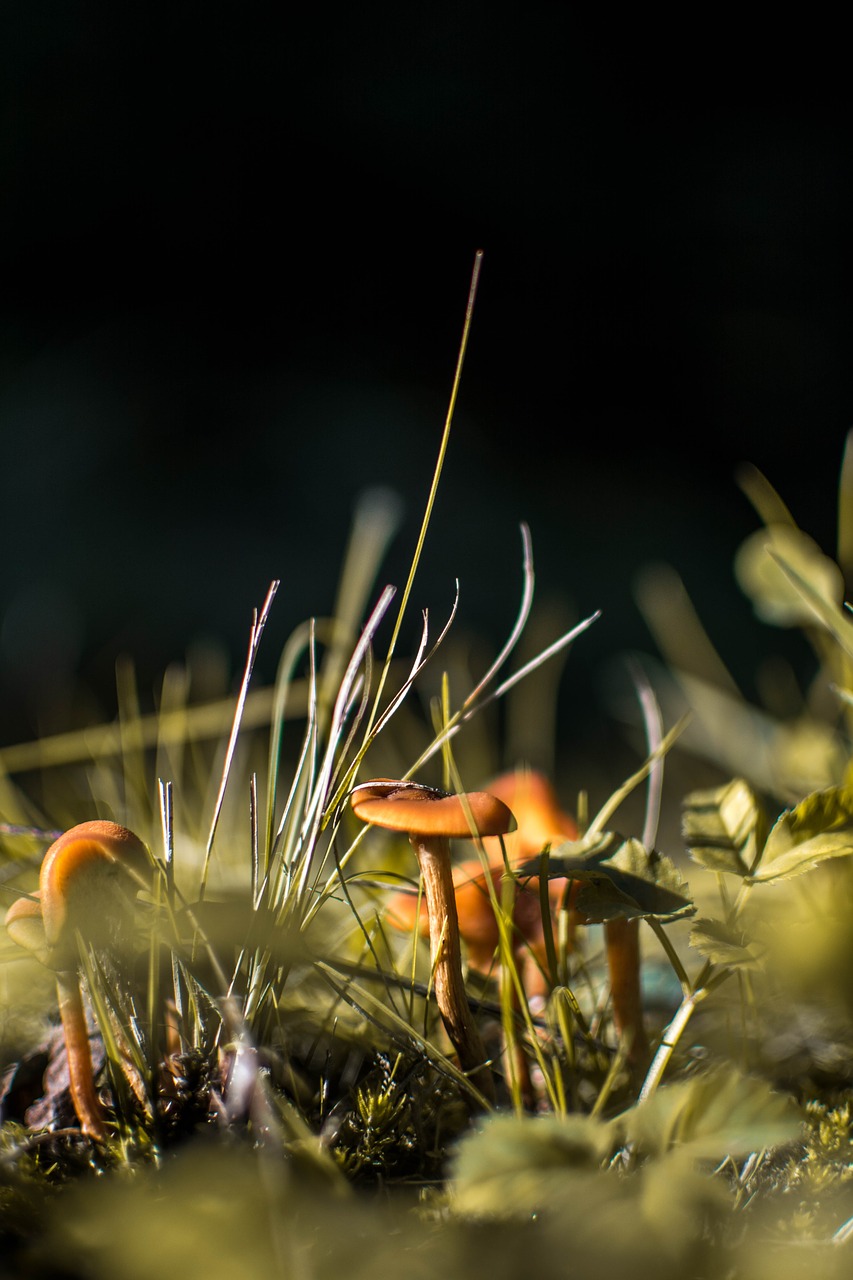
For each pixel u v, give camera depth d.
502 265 3.72
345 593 0.60
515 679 0.48
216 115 3.62
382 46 3.71
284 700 0.49
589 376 3.61
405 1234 0.41
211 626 2.34
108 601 2.39
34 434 3.02
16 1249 0.41
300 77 3.67
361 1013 0.44
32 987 0.50
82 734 0.60
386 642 2.11
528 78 3.75
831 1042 0.48
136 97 3.57
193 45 3.58
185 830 0.56
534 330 3.66
